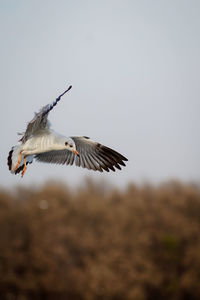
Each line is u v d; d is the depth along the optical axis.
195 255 31.78
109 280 29.97
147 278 30.31
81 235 32.59
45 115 8.19
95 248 32.03
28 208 34.47
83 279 30.72
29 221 33.69
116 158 9.18
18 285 31.81
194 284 31.31
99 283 30.12
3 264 32.09
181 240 33.44
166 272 31.92
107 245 32.06
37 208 34.06
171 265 32.03
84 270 31.59
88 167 9.39
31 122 7.56
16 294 32.12
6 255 32.25
